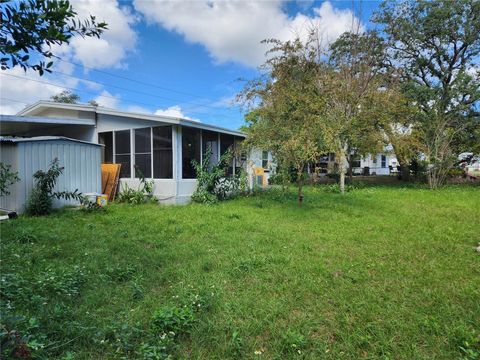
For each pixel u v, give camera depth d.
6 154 7.33
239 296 2.90
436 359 2.04
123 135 9.93
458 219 6.57
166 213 7.30
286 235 5.23
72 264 3.70
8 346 1.56
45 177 7.08
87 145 8.48
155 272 3.53
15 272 3.32
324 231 5.54
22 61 1.41
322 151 8.23
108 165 9.88
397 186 15.14
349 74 11.86
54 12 1.36
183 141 9.20
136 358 1.96
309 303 2.79
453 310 2.63
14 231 5.10
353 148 13.99
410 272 3.51
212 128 9.66
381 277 3.38
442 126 13.59
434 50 16.16
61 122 9.48
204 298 2.73
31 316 2.35
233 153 10.18
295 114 7.74
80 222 6.21
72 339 2.12
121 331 2.17
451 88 14.44
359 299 2.85
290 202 9.15
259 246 4.57
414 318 2.51
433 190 12.71
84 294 2.89
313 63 8.76
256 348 2.14
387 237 5.09
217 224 6.09
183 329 2.29
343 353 2.09
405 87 15.30
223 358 2.03
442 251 4.33
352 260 3.95
